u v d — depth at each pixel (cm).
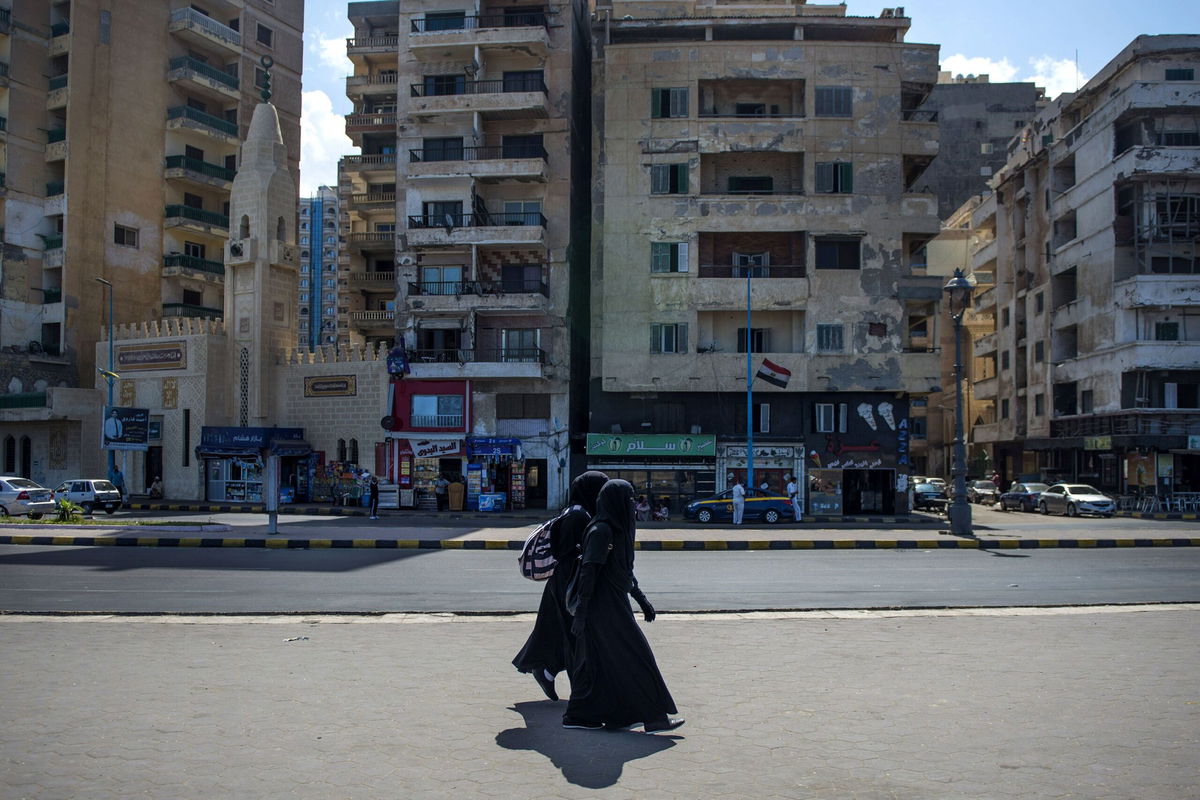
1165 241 4069
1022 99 6806
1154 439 3919
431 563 1812
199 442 4275
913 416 6106
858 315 3934
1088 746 554
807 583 1483
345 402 4159
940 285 3947
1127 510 3862
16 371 4538
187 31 5109
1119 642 904
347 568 1711
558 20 4212
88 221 4797
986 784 486
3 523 2575
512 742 567
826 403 3941
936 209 3975
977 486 5162
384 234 5022
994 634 955
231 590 1385
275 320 4372
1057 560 1870
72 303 4719
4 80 4691
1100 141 4316
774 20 4059
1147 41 4184
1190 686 712
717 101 4178
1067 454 4769
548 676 679
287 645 897
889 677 748
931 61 4022
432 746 557
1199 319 4062
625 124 4069
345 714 631
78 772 507
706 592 1370
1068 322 4647
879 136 3994
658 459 3866
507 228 4000
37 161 4831
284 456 4078
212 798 467
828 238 3978
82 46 4806
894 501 3897
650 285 4003
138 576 1561
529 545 686
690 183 4016
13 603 1247
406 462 4031
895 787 482
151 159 5069
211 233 5259
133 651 861
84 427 4512
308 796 470
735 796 469
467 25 4212
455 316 4078
